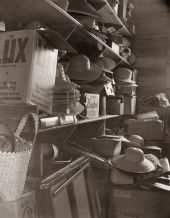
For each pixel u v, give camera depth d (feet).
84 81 8.00
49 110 5.42
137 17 16.05
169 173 7.86
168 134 12.88
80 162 6.71
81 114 8.09
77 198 5.91
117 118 13.20
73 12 7.02
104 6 9.45
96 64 8.66
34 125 4.21
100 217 7.60
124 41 14.01
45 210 4.64
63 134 7.88
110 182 7.48
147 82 16.01
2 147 3.76
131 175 7.39
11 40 4.88
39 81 4.99
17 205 4.02
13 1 5.16
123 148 10.16
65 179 5.59
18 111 4.35
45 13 5.78
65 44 5.30
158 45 15.83
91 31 7.38
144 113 13.89
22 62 4.74
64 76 6.27
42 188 4.67
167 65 15.72
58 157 6.93
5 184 3.81
